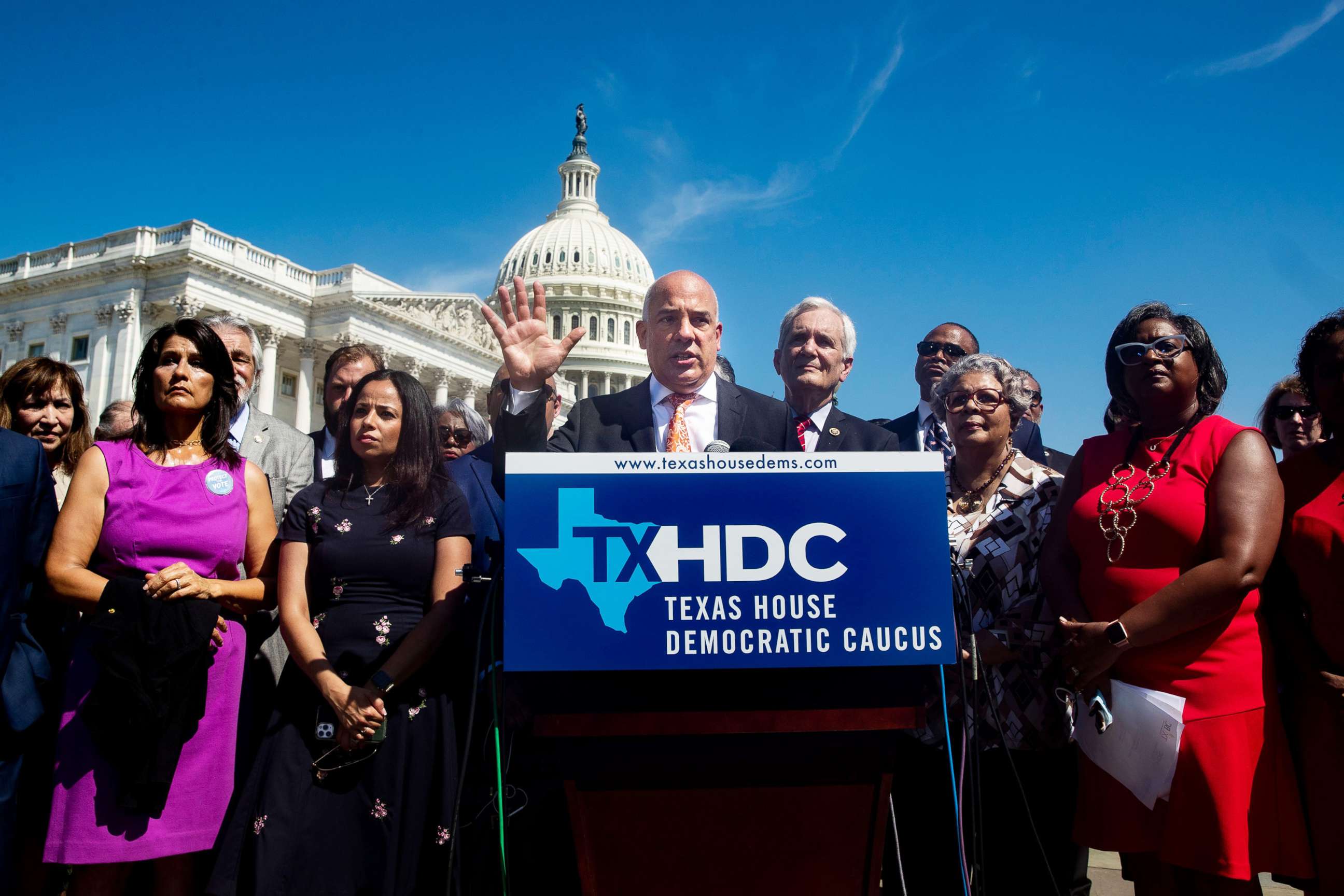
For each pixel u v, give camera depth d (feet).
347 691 11.35
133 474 12.97
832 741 8.23
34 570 13.12
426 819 11.45
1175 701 10.94
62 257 168.25
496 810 11.12
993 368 14.64
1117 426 13.73
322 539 12.58
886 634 7.88
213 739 12.32
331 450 19.25
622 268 335.47
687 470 8.04
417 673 11.94
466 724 11.72
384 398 13.00
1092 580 12.23
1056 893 12.09
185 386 13.33
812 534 7.98
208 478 13.32
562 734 8.09
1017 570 13.75
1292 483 12.46
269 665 14.78
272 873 10.79
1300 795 11.39
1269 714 11.08
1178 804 10.78
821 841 8.18
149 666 11.39
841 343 16.83
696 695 8.17
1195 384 12.67
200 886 12.49
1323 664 11.40
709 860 8.15
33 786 12.98
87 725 11.53
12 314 171.63
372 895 11.05
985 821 13.16
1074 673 11.52
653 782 8.15
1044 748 13.14
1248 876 10.30
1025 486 14.37
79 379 18.24
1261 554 10.91
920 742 13.42
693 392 13.03
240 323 17.90
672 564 7.87
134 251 159.53
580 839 8.10
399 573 12.35
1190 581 10.84
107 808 11.49
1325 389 12.19
